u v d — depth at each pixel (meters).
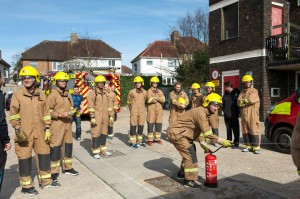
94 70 18.59
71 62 35.97
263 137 10.68
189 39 35.84
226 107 9.05
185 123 5.61
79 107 10.62
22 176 5.39
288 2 16.17
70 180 6.23
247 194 5.23
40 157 5.66
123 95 29.45
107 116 8.14
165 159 7.72
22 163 5.36
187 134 5.60
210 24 18.30
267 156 7.95
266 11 14.87
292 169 6.70
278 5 15.72
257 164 7.14
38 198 5.27
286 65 13.90
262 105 14.84
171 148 9.09
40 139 5.55
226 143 5.33
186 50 35.84
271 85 15.06
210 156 5.61
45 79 19.75
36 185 5.93
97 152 7.91
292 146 3.52
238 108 8.92
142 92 9.48
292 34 14.25
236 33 16.62
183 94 9.49
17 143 5.35
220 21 17.50
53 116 6.05
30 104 5.36
